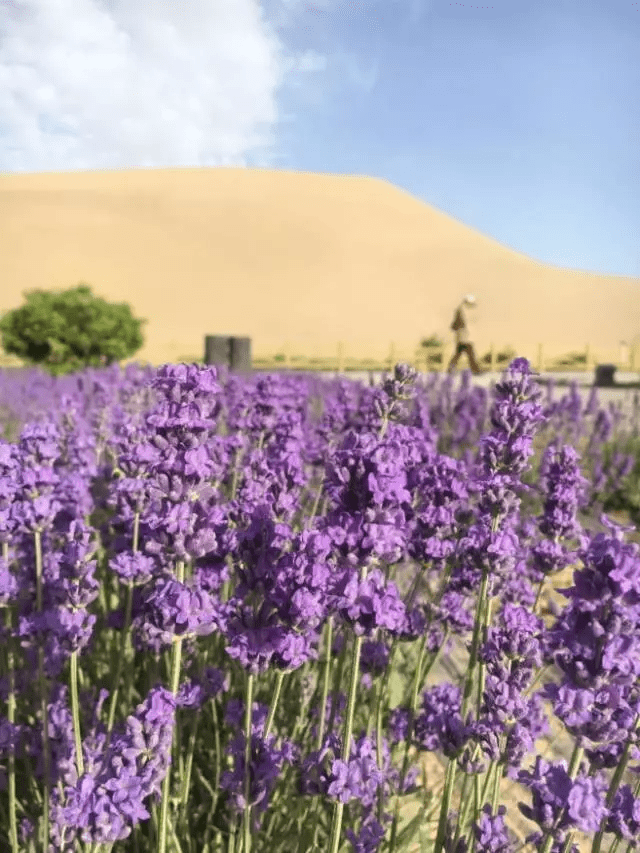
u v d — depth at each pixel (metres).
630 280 77.62
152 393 6.27
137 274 67.25
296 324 61.91
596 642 1.97
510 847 2.52
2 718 3.04
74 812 2.18
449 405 9.23
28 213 76.31
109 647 3.94
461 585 3.61
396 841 3.18
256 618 2.32
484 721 2.66
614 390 22.53
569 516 3.61
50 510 2.85
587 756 2.54
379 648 3.22
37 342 21.16
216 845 3.13
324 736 3.08
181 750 3.14
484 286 73.56
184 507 2.46
